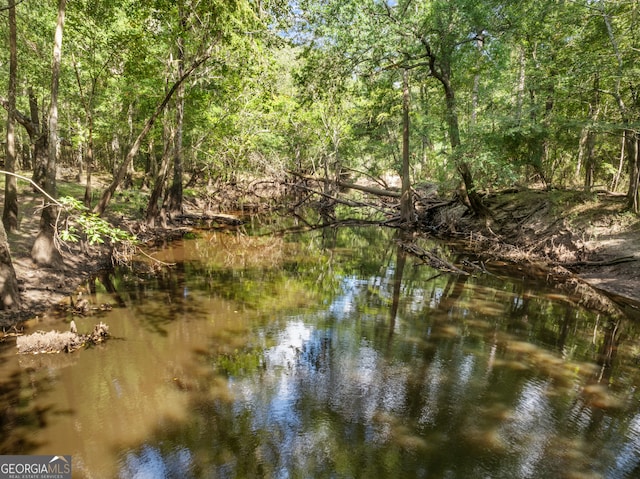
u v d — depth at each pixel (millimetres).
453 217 25922
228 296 12727
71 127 25594
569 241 18344
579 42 17672
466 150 19719
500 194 25016
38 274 11875
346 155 42406
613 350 9805
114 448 5828
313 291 13688
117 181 14297
